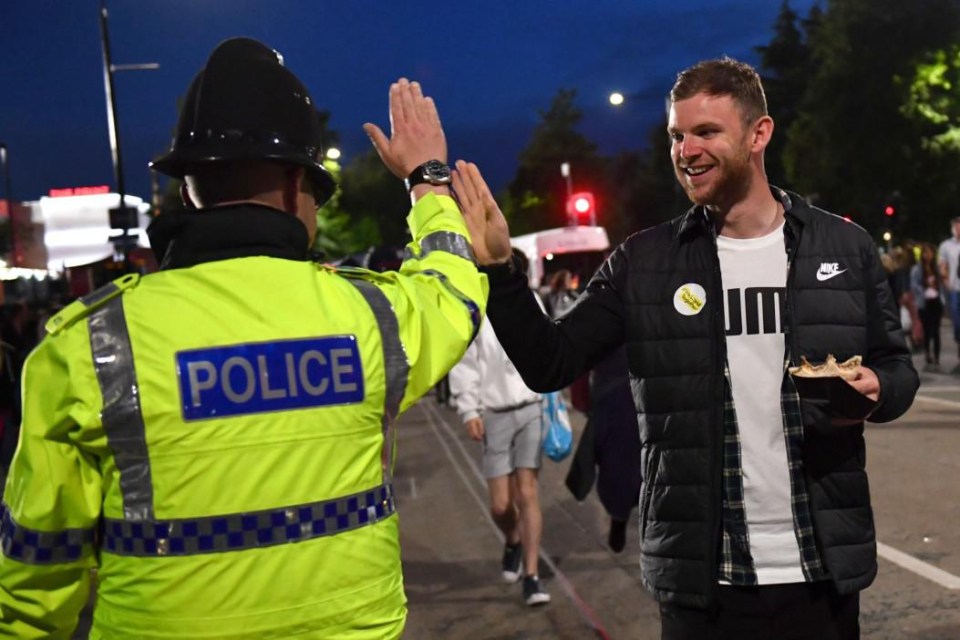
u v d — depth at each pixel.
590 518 7.65
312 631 1.81
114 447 1.76
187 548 1.76
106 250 70.06
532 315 2.74
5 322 13.24
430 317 2.04
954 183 32.59
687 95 2.78
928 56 32.12
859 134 33.12
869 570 2.72
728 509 2.74
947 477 7.75
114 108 23.80
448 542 7.30
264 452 1.79
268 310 1.85
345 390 1.87
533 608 5.70
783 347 2.77
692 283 2.81
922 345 16.92
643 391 2.85
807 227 2.81
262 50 2.05
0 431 9.21
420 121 2.34
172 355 1.78
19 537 1.78
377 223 73.75
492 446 6.05
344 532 1.85
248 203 1.93
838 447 2.73
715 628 2.74
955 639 4.69
